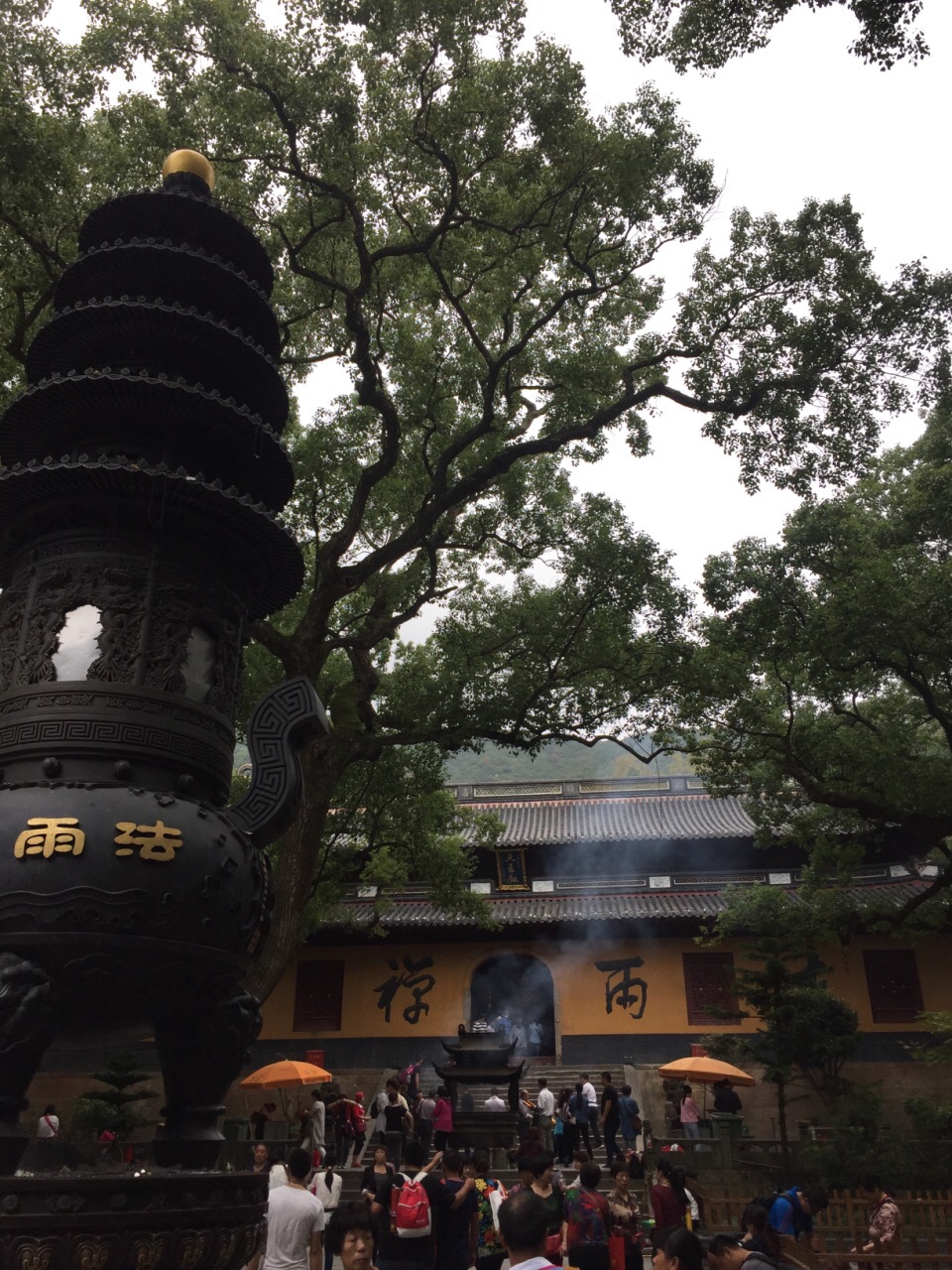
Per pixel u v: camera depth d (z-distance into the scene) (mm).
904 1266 10328
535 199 16641
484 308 19453
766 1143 23203
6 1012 4613
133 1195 4434
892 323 17016
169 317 6340
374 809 25406
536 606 20531
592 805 40812
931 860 32312
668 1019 31906
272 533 6332
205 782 5797
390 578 20188
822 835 26219
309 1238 7879
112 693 5473
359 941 33625
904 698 24828
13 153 13000
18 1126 4637
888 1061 30250
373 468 17781
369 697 18922
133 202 6828
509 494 20734
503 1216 4668
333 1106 23141
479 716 19328
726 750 23484
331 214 17297
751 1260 6082
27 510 5980
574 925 32750
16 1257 4195
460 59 15430
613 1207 10453
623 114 16328
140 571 5836
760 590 20625
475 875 36875
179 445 6402
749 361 18047
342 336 19844
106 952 4812
